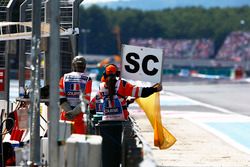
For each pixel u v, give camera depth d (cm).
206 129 8525
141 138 3616
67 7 6166
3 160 4019
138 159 3012
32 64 3491
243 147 6750
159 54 4516
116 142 4081
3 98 6081
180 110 12119
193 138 7406
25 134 4416
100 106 4316
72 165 3344
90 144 3341
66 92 4291
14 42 5938
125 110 4238
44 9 6047
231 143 7088
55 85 3353
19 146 4347
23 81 6081
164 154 5984
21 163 3444
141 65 4519
